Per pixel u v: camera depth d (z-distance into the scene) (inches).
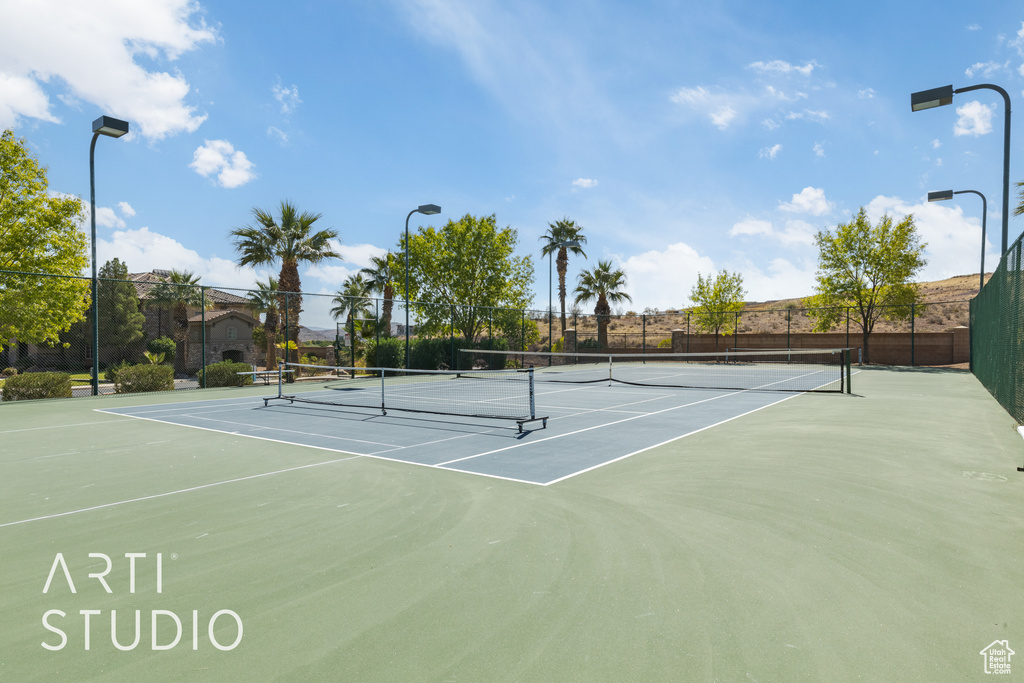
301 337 1660.9
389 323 1143.6
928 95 576.4
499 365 1256.8
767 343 1469.0
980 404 520.4
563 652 110.5
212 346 1710.1
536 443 337.1
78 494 227.8
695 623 121.3
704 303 1588.3
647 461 283.1
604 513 197.3
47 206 918.4
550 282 1311.5
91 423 439.5
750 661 106.3
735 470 260.4
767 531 177.2
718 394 654.5
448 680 101.3
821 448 311.7
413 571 150.1
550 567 151.8
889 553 158.6
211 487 237.5
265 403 560.1
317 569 151.9
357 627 121.2
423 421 438.9
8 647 113.9
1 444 345.7
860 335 1322.6
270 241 1132.5
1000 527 179.5
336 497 220.8
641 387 753.6
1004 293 456.1
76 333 1354.6
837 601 130.6
